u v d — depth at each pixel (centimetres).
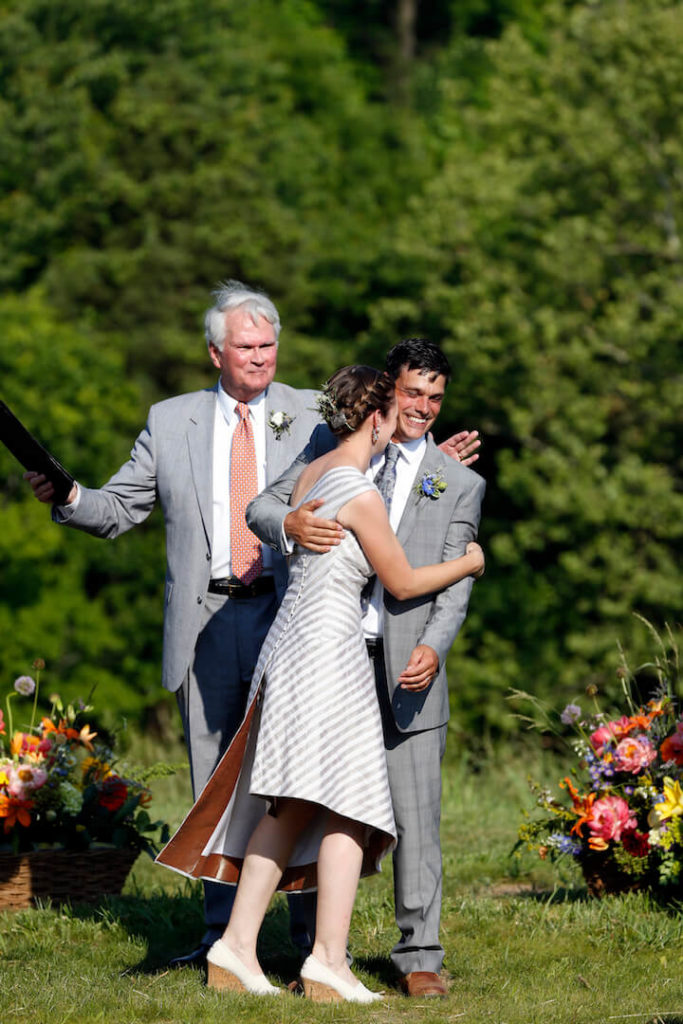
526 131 5725
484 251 5734
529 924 1520
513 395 5566
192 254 6931
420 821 1244
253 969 1180
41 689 5925
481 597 5759
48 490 1325
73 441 6097
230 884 1263
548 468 5253
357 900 1634
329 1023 1111
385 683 1244
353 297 6988
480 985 1262
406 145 7962
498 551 5434
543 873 1839
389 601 1240
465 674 5541
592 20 5569
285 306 6894
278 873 1185
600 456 5381
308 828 1198
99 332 6875
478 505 1284
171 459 1373
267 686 1177
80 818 1650
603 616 5528
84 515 1343
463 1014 1151
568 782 1669
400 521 1254
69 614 6056
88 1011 1159
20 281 6969
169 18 7338
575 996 1233
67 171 6750
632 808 1587
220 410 1390
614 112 5500
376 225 7462
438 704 1252
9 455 5844
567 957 1380
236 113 7312
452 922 1532
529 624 5656
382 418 1214
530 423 5338
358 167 7744
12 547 5706
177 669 1348
